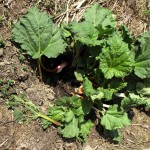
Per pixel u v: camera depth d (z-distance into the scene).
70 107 1.17
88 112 1.17
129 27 1.35
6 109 1.13
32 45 1.17
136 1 1.37
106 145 1.21
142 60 1.24
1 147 1.09
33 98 1.17
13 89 1.16
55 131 1.16
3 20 1.19
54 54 1.17
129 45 1.24
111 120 1.17
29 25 1.16
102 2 1.33
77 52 1.20
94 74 1.22
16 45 1.18
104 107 1.23
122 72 1.17
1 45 1.16
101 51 1.18
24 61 1.18
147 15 1.37
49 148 1.14
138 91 1.26
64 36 1.19
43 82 1.22
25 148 1.11
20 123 1.13
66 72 1.26
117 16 1.35
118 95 1.25
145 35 1.27
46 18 1.18
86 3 1.31
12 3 1.21
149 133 1.28
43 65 1.23
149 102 1.26
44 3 1.25
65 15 1.27
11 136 1.11
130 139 1.25
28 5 1.23
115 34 1.19
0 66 1.15
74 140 1.17
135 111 1.29
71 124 1.15
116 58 1.16
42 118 1.16
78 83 1.25
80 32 1.13
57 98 1.22
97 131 1.21
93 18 1.23
